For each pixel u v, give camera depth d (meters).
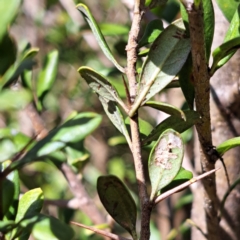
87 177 1.17
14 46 0.39
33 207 0.42
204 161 0.44
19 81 0.59
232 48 0.41
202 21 0.38
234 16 0.44
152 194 0.41
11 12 0.35
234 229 0.59
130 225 0.42
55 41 1.19
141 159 0.41
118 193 0.42
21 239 0.42
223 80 0.57
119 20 1.38
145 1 0.43
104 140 1.32
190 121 0.42
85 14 0.44
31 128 0.93
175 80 0.46
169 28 0.41
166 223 0.90
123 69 0.42
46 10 1.18
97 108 1.27
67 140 0.39
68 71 1.37
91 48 1.21
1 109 0.36
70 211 0.81
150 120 1.12
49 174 1.15
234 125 0.57
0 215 0.39
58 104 1.29
